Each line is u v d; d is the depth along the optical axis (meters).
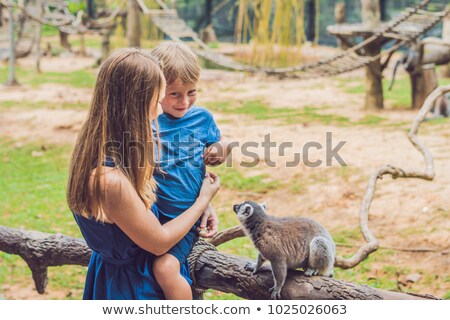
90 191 2.62
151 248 2.70
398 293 3.06
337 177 9.05
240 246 7.06
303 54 19.36
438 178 8.51
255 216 3.18
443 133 10.85
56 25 17.12
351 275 6.32
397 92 15.97
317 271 3.17
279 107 14.37
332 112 13.59
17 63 22.00
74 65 22.00
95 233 2.73
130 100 2.60
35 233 4.41
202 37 25.36
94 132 2.63
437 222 7.29
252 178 9.39
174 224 2.78
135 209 2.62
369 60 11.67
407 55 13.38
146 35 18.50
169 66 2.86
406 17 11.09
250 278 3.24
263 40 13.83
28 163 11.00
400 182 8.55
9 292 6.34
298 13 13.65
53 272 6.83
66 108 14.37
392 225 7.44
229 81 18.36
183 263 2.99
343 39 13.68
